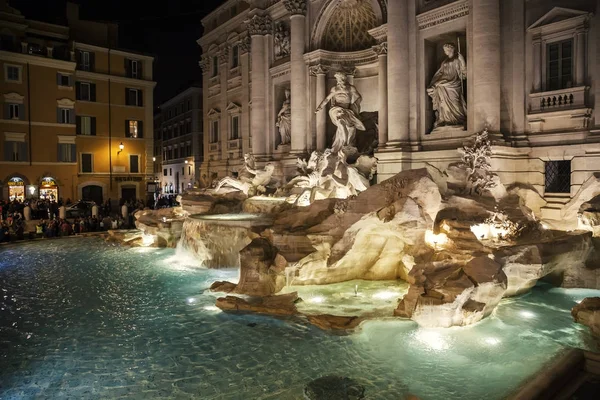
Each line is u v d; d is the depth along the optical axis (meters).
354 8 28.59
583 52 18.27
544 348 11.18
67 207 40.47
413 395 9.03
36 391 9.70
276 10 33.66
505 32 20.17
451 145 21.80
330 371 10.35
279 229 17.44
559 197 19.17
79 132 47.94
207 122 45.56
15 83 43.03
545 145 19.39
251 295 15.86
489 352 11.06
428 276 13.45
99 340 12.35
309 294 16.12
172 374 10.38
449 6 21.66
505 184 19.58
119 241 28.59
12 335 12.79
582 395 8.66
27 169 43.97
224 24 40.84
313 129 30.31
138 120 51.44
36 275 19.70
